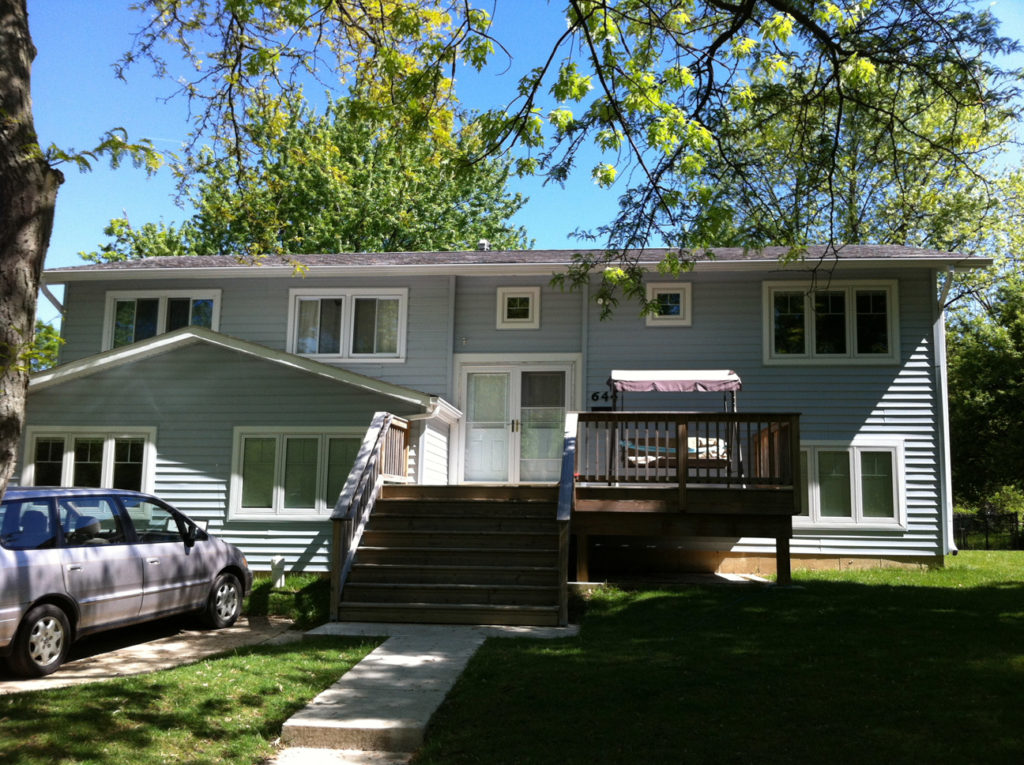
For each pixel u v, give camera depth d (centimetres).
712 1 925
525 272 1544
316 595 1191
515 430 1542
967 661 698
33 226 377
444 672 729
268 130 1095
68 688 684
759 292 1518
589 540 1444
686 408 1507
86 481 1362
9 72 381
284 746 587
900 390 1469
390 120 995
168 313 1619
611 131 859
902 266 1466
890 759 501
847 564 1436
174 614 987
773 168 1175
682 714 588
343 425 1334
